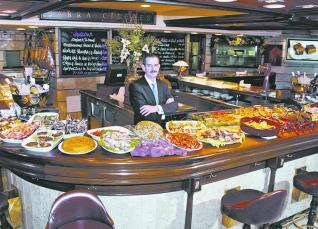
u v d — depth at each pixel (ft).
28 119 11.44
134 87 12.11
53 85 26.96
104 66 27.63
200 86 21.02
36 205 9.62
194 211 9.88
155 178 8.20
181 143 8.89
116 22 23.80
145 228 9.18
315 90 17.57
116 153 8.47
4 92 12.84
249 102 18.12
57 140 8.91
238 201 8.96
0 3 12.73
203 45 33.01
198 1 11.98
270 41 35.14
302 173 11.28
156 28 25.58
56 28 25.18
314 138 11.36
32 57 29.27
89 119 21.01
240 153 9.41
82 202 6.90
